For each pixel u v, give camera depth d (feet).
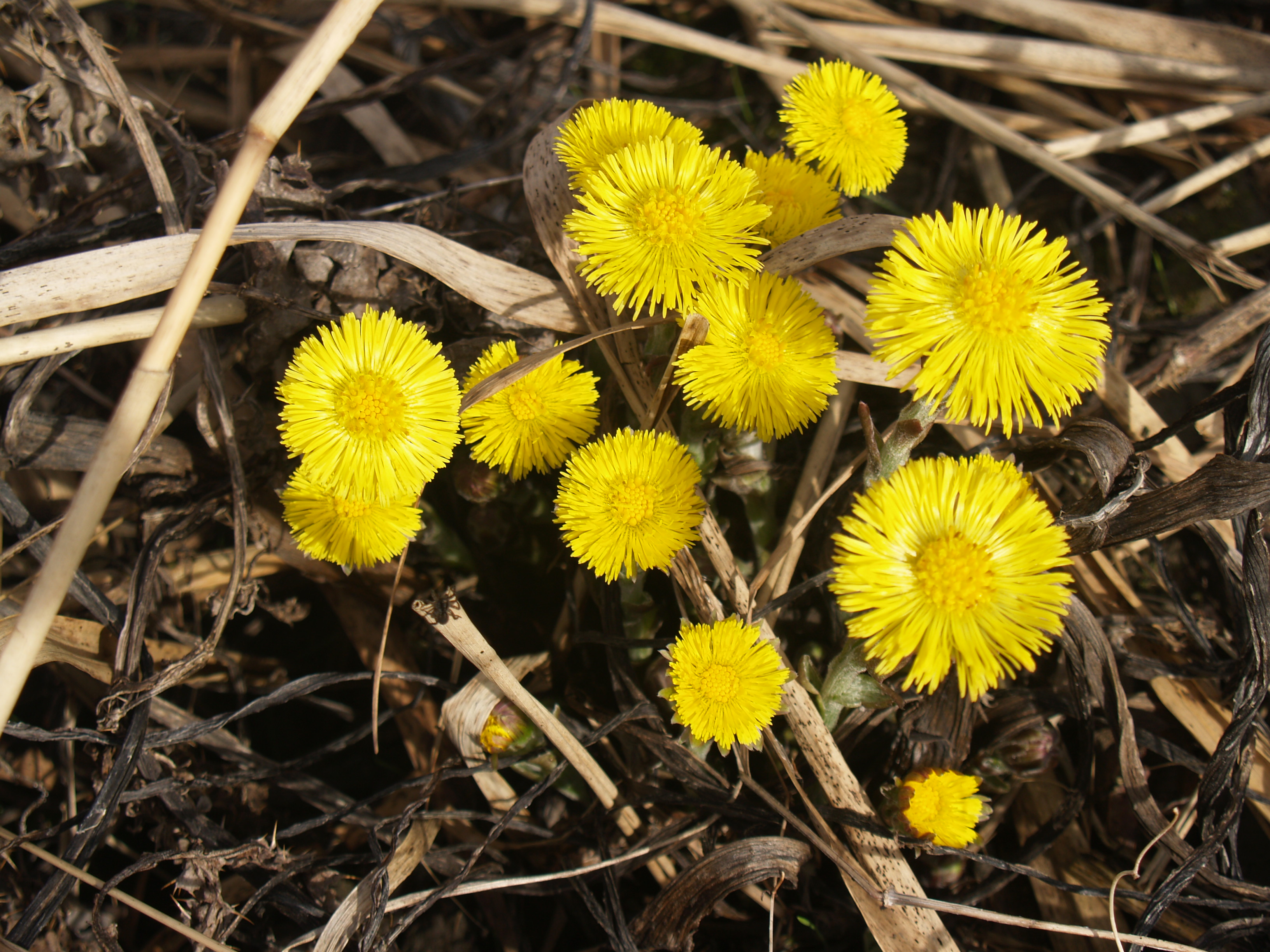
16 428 0.77
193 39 1.11
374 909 0.69
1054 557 0.60
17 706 0.83
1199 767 0.75
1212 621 0.79
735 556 0.81
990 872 0.75
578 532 0.66
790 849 0.69
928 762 0.72
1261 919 0.69
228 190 0.65
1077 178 0.91
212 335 0.76
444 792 0.79
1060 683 0.78
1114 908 0.71
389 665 0.82
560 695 0.79
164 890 0.77
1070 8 1.00
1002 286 0.60
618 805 0.72
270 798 0.80
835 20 1.06
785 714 0.71
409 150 0.98
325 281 0.78
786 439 0.83
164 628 0.81
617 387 0.77
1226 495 0.68
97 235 0.81
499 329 0.79
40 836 0.70
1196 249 0.87
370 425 0.65
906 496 0.60
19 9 0.77
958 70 1.05
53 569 0.64
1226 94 0.98
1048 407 0.60
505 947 0.75
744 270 0.68
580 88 1.05
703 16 1.13
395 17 1.05
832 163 0.72
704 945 0.74
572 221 0.65
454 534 0.81
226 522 0.80
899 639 0.59
